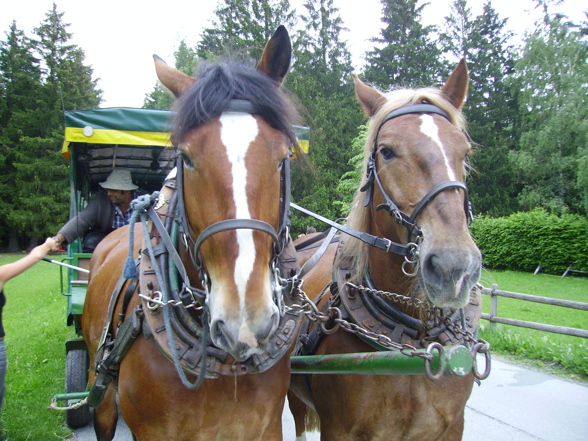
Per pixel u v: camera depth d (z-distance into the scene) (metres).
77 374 3.80
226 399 1.83
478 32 30.81
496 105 29.62
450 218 1.64
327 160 17.70
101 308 2.61
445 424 2.08
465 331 2.01
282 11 19.89
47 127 28.56
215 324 1.41
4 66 30.98
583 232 16.28
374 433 2.08
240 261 1.40
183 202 1.69
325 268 3.10
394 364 1.63
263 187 1.49
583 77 24.53
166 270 1.91
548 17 27.97
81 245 4.74
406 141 1.85
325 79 25.08
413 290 1.97
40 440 3.66
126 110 3.96
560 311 9.55
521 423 4.08
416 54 26.98
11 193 27.20
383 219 2.04
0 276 2.56
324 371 2.02
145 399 1.84
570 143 25.12
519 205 26.53
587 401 4.55
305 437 3.39
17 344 6.94
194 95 1.59
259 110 1.58
